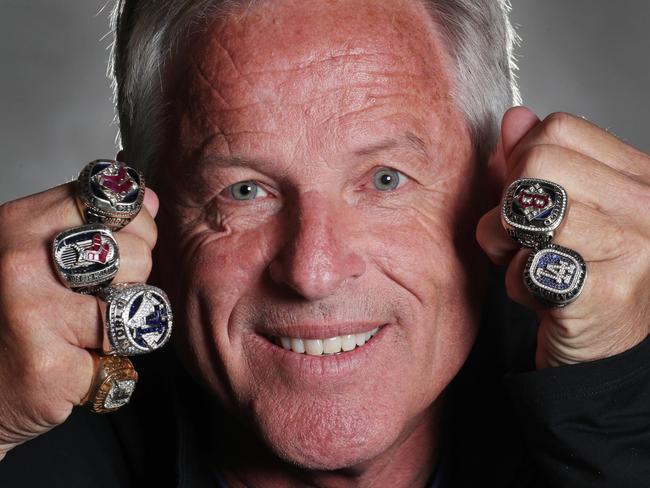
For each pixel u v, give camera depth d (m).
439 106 1.69
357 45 1.63
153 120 1.78
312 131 1.62
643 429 1.66
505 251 1.66
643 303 1.62
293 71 1.62
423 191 1.71
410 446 1.93
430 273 1.71
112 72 2.15
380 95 1.63
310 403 1.72
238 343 1.74
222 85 1.64
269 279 1.70
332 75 1.62
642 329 1.65
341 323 1.69
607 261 1.59
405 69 1.65
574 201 1.59
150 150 1.80
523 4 4.11
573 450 1.67
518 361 1.96
